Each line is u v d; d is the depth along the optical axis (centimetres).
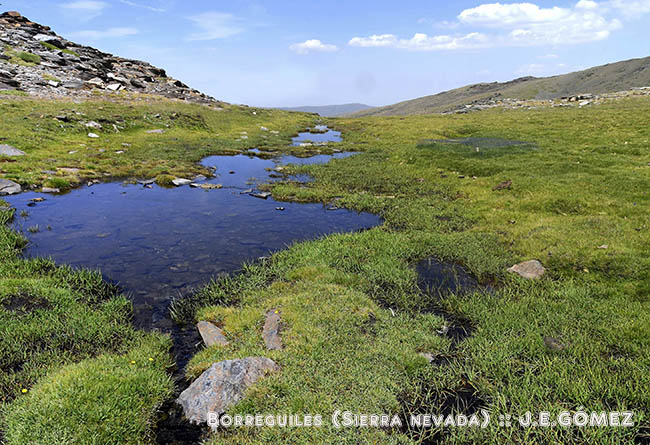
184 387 807
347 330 974
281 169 3362
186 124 5262
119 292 1205
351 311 1075
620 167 2666
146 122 4875
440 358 923
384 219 2080
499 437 666
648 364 831
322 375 797
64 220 1842
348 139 5484
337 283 1309
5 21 6938
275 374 787
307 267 1400
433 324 1066
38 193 2272
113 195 2356
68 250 1493
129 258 1456
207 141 4556
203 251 1563
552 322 1035
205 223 1916
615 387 752
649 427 666
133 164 3189
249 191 2591
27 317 966
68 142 3591
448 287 1316
